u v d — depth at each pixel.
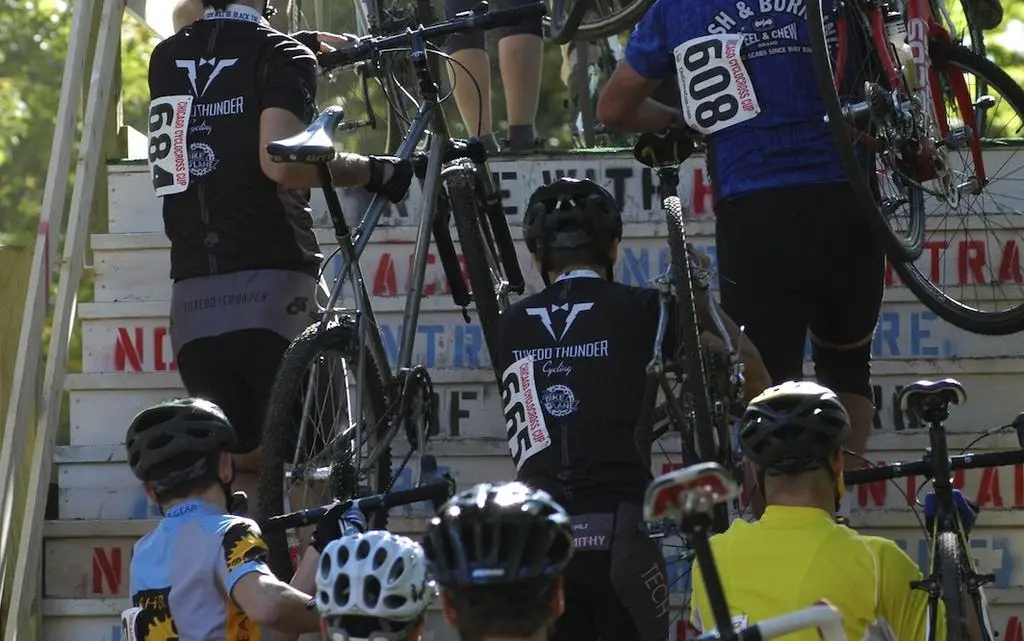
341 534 10.14
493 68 24.77
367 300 12.22
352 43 14.17
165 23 17.25
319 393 12.12
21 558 13.77
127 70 42.06
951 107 13.11
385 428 12.40
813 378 15.37
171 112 12.34
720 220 12.34
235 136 12.18
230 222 12.20
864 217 12.09
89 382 15.24
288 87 12.19
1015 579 14.34
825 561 8.61
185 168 12.27
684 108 12.30
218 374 12.42
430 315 15.55
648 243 15.80
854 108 11.94
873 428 15.13
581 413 10.45
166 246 15.66
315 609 9.03
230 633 9.16
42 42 47.75
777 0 12.08
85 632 14.35
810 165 11.98
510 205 16.08
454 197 13.05
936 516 9.72
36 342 14.31
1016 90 12.80
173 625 9.15
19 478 14.30
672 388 11.40
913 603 8.73
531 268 15.88
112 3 15.69
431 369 15.33
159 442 9.37
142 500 14.95
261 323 12.17
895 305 15.57
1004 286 15.54
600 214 11.02
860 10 12.26
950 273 15.63
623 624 10.40
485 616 6.32
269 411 11.36
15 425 14.05
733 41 12.08
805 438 8.72
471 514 6.40
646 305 10.73
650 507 6.05
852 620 8.52
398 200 12.84
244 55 12.27
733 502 12.53
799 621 6.62
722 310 11.75
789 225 11.99
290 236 12.32
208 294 12.27
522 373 10.65
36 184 46.31
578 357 10.58
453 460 14.95
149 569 9.27
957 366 15.13
